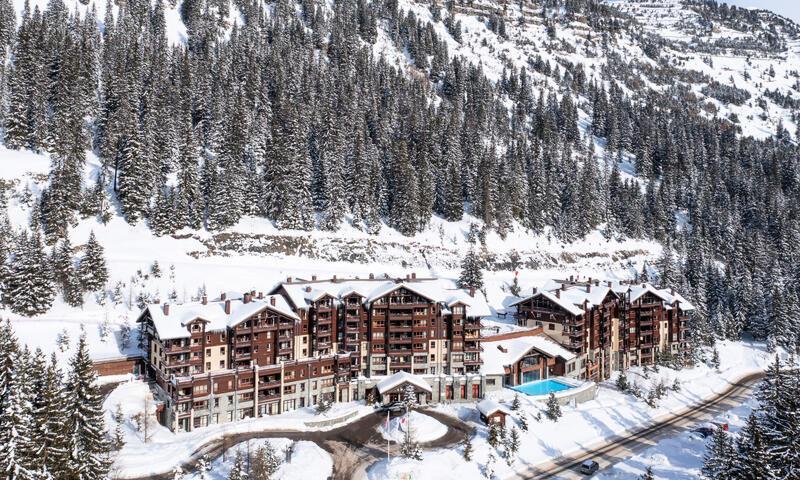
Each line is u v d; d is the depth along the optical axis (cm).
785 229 18975
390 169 17475
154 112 16050
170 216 13612
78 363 6025
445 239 16712
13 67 16362
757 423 5781
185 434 7681
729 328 15075
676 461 7550
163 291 11531
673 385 10881
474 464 7081
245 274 12912
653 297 12319
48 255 11306
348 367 9119
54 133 14625
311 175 16162
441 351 9506
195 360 8138
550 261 17625
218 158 15775
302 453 6950
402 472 6562
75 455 5519
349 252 15075
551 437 8169
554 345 10738
